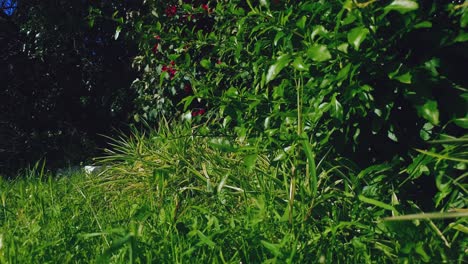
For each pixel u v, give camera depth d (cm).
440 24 200
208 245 181
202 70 482
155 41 478
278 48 249
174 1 545
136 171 380
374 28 184
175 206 250
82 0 836
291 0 246
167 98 579
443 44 190
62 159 857
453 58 201
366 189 212
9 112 909
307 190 216
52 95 913
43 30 859
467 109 188
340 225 180
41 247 185
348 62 196
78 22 827
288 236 181
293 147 211
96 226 246
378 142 225
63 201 319
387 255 175
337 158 227
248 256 176
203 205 265
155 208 262
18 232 233
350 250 183
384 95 204
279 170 251
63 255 193
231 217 220
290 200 197
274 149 241
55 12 834
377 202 182
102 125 910
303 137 202
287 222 194
